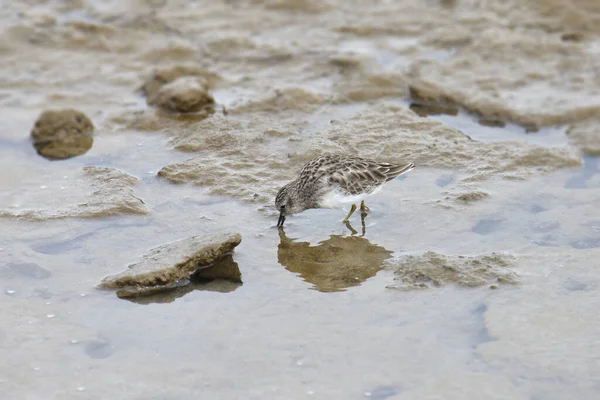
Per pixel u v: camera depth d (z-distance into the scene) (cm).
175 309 1242
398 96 1988
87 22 2277
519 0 2389
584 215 1480
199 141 1744
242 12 2380
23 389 1077
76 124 1803
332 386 1079
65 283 1296
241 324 1204
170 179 1609
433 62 2111
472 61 2108
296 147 1714
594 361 1116
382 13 2378
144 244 1405
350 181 1431
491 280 1284
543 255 1354
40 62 2117
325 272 1334
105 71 2094
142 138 1798
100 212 1485
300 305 1248
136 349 1152
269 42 2227
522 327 1183
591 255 1352
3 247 1385
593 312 1213
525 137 1805
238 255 1379
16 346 1155
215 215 1496
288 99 1923
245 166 1653
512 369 1104
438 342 1157
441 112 1930
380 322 1202
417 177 1616
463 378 1088
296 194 1441
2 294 1267
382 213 1502
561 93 1961
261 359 1130
